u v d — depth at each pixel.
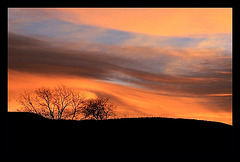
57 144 28.41
